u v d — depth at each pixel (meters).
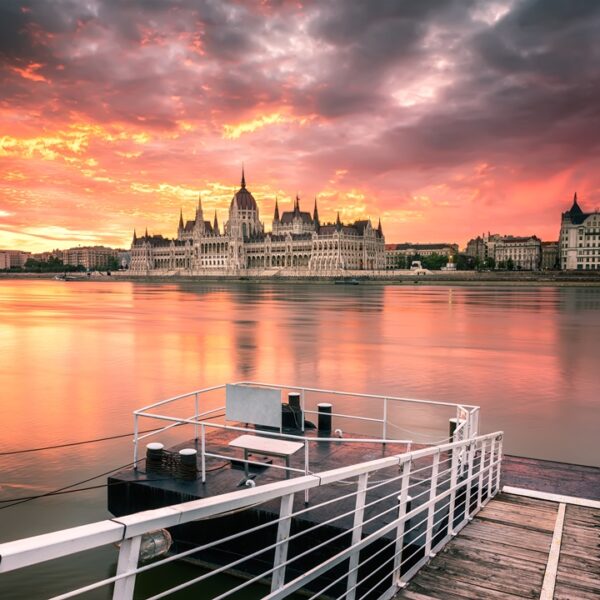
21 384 36.84
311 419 28.47
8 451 22.78
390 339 61.56
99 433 25.38
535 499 13.43
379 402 32.25
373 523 11.80
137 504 13.78
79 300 147.62
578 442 24.92
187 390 34.91
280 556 6.02
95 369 42.56
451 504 11.16
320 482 6.26
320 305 122.75
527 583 8.99
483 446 13.34
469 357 48.78
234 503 4.91
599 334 66.31
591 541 10.70
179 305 125.19
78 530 3.75
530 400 32.84
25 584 12.78
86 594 12.34
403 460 8.55
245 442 13.18
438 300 140.25
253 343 58.12
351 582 7.56
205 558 12.87
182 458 13.94
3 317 92.38
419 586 8.84
